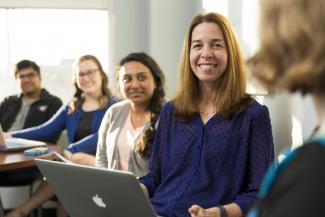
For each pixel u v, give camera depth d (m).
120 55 3.63
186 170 1.80
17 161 2.37
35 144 2.78
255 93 2.16
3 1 3.71
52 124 3.31
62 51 3.79
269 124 1.80
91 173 1.28
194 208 1.53
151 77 2.46
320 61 0.58
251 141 1.77
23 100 3.63
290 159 0.60
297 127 1.88
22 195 3.58
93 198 1.34
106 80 3.30
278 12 0.61
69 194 1.42
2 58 3.79
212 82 1.86
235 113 1.78
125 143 2.44
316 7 0.58
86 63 3.23
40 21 3.77
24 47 3.79
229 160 1.76
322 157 0.56
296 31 0.59
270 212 0.58
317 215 0.53
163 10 3.52
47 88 3.81
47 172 1.44
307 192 0.55
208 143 1.78
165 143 1.88
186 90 1.89
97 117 3.20
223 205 1.70
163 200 1.79
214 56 1.83
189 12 3.52
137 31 3.62
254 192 1.70
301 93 0.62
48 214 3.52
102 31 3.77
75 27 3.77
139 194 1.21
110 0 3.63
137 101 2.45
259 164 1.75
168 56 3.54
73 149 2.97
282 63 0.62
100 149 2.60
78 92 3.34
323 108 0.61
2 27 3.76
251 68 0.69
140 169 2.37
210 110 1.86
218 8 2.85
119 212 1.31
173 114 1.89
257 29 0.65
